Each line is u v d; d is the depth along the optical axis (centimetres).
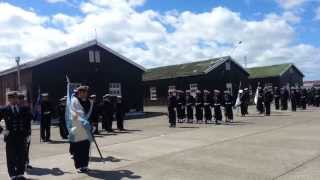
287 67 5809
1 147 1678
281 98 3231
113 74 3394
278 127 1919
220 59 4488
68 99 1095
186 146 1429
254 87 5888
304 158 1146
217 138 1603
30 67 2938
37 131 2342
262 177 952
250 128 1927
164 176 997
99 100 3275
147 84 4897
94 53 3269
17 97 1035
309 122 2114
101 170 1090
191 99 2447
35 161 1272
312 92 3628
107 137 1806
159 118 2938
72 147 1081
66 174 1070
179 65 4903
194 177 976
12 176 1023
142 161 1188
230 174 991
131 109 3506
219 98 2302
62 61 3078
